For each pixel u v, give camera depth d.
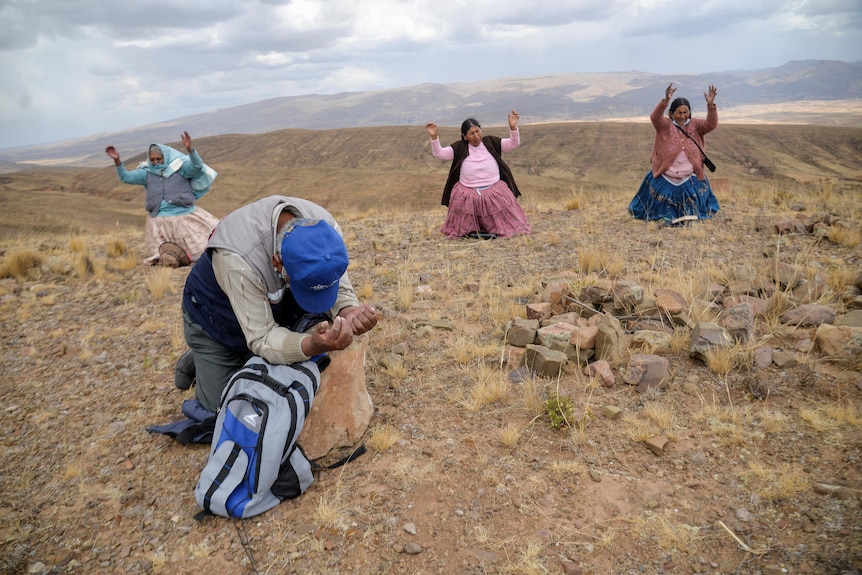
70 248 9.70
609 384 3.81
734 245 6.84
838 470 2.78
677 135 8.28
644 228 8.27
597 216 9.59
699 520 2.62
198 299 3.37
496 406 3.73
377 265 7.43
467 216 8.62
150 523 3.04
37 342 5.72
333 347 2.91
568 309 4.90
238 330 3.41
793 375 3.65
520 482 3.00
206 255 3.30
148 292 7.18
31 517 3.18
